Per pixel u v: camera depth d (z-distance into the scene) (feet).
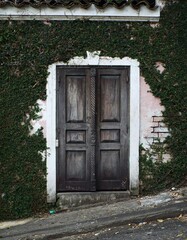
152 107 32.07
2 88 31.30
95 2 30.48
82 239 27.14
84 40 31.27
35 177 31.91
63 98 31.89
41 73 31.35
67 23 31.12
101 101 32.14
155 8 30.58
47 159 31.89
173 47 31.65
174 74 31.83
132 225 28.27
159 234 26.61
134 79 31.73
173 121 32.17
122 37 31.40
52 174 31.96
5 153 31.63
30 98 31.45
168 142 32.24
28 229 29.43
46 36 31.14
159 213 28.66
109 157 32.50
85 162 32.37
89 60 31.40
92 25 31.24
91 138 32.09
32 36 31.12
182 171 32.48
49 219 30.76
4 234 29.01
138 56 31.55
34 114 31.55
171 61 31.73
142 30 31.42
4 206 31.86
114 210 30.50
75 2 30.27
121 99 32.14
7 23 31.04
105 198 32.24
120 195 32.27
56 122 31.96
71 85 31.86
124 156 32.50
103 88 32.09
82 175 32.40
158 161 32.32
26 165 31.81
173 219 28.45
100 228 28.17
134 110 31.91
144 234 26.81
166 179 32.48
